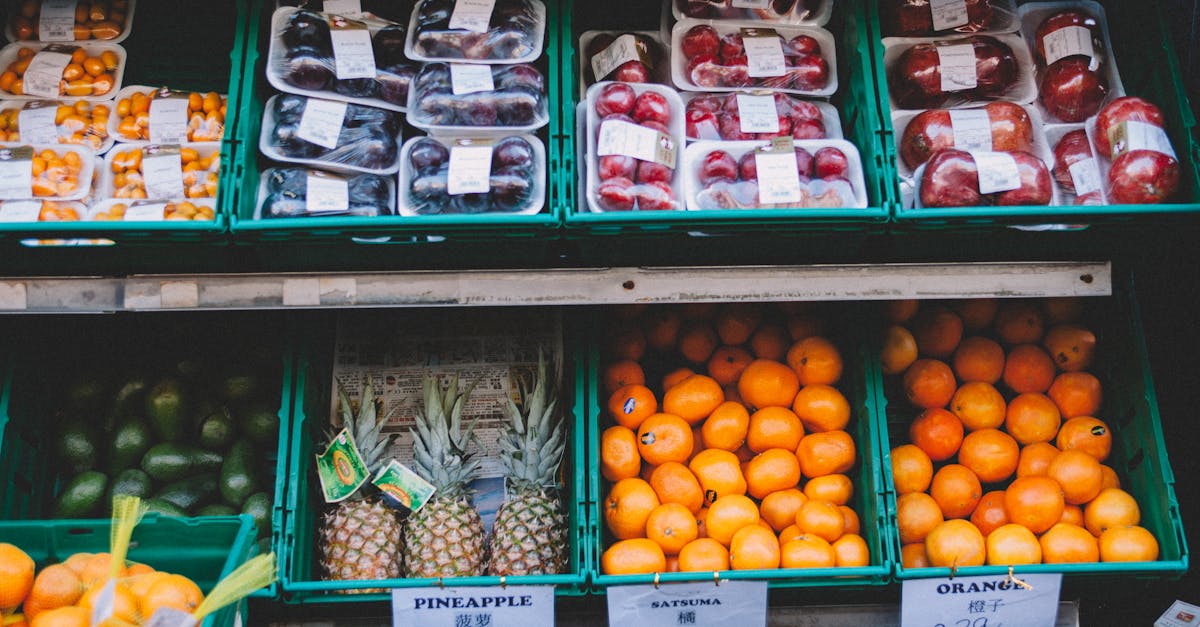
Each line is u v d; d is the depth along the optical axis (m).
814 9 2.68
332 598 2.37
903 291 2.33
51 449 2.71
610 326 2.86
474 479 2.71
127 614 1.75
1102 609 2.72
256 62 2.47
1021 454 2.64
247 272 2.35
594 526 2.41
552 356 2.84
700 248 2.31
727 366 2.81
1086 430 2.63
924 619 2.37
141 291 2.25
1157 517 2.50
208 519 2.08
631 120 2.46
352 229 2.19
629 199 2.29
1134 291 2.68
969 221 2.21
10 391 2.59
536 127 2.44
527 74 2.47
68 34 2.71
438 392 2.69
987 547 2.45
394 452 2.73
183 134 2.58
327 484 2.56
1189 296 2.78
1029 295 2.34
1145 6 2.53
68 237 2.15
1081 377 2.72
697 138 2.50
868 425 2.57
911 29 2.63
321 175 2.37
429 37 2.51
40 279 2.23
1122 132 2.33
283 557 2.41
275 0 2.59
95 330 2.86
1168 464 2.49
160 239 2.18
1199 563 2.71
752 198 2.28
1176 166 2.28
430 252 2.29
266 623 2.45
